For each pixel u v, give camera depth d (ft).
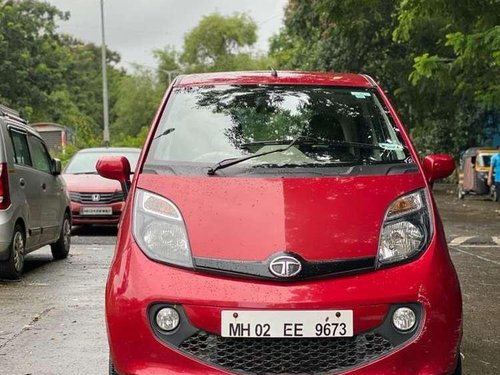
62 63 228.43
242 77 18.51
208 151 16.14
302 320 12.64
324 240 13.28
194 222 13.67
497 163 82.23
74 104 266.77
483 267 36.09
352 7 60.95
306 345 12.78
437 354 13.03
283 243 13.17
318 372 12.71
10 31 173.68
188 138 16.46
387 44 102.06
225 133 16.62
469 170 95.96
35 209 34.01
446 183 138.41
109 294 13.56
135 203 14.39
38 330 22.86
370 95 18.15
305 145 16.30
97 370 18.74
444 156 16.63
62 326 23.36
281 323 12.62
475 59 46.37
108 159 17.42
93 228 56.13
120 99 271.90
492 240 47.73
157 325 13.00
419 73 51.90
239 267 12.98
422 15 47.42
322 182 14.60
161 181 14.67
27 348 20.81
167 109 17.37
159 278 13.08
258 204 13.93
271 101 17.56
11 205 30.83
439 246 13.85
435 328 13.00
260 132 16.72
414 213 14.07
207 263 13.10
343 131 16.98
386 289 12.90
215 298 12.73
